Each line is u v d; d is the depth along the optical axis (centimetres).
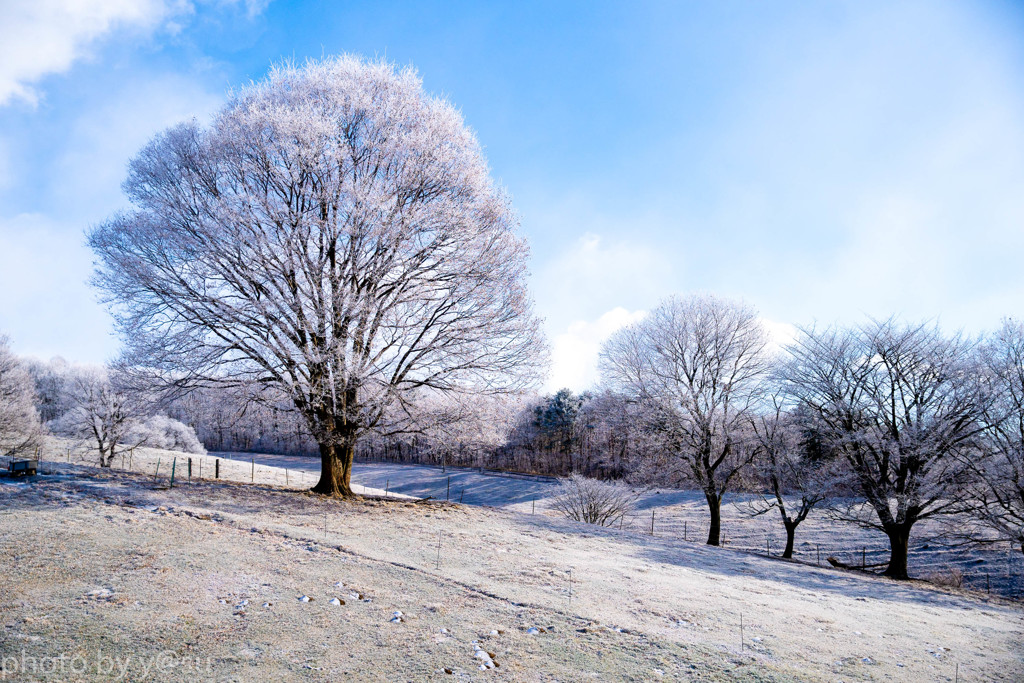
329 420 1662
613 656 627
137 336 1516
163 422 4850
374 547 1079
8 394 3875
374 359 1552
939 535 2300
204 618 623
